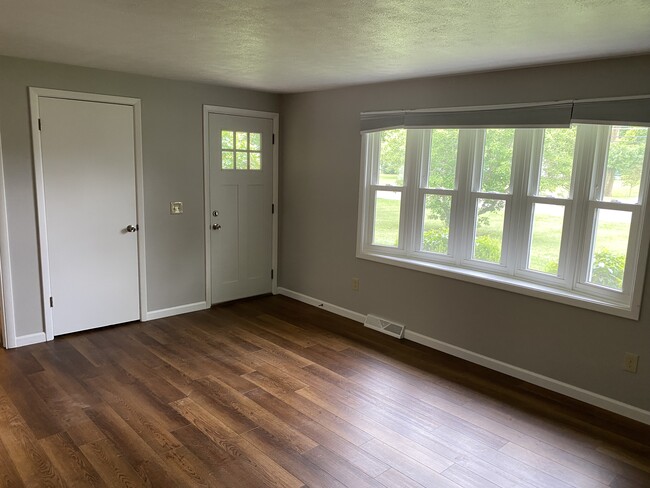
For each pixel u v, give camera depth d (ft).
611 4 6.39
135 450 8.34
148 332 13.92
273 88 15.52
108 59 11.41
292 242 17.48
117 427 9.03
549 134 11.01
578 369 10.56
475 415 9.84
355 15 7.31
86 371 11.31
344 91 14.84
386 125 13.64
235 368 11.75
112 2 7.06
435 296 13.14
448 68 11.19
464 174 12.59
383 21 7.57
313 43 9.17
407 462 8.23
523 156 11.43
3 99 11.55
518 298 11.39
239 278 17.12
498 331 11.86
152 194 14.37
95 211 13.34
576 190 10.59
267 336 13.93
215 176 15.76
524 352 11.43
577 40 8.30
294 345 13.32
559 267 11.09
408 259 13.96
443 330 13.05
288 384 10.99
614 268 10.16
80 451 8.26
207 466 7.96
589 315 10.27
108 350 12.55
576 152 10.54
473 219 12.58
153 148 14.17
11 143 11.80
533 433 9.24
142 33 8.80
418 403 10.27
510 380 11.48
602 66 9.70
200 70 12.53
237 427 9.16
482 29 7.84
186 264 15.52
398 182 14.08
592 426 9.53
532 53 9.39
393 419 9.61
